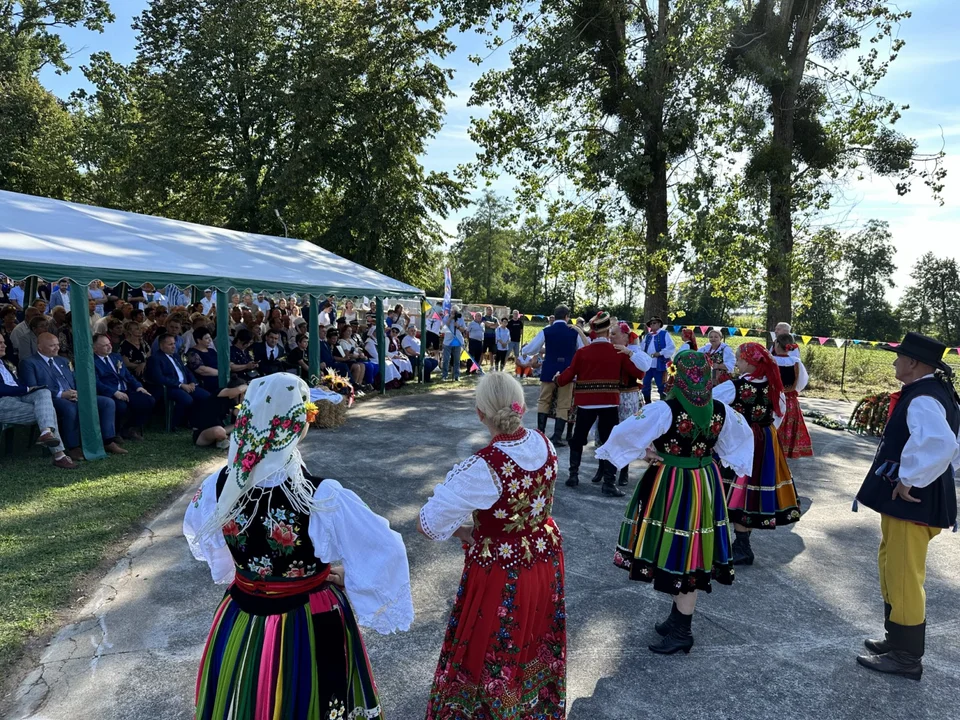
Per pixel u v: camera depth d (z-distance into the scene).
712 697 3.10
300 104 22.27
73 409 6.54
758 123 16.16
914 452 3.18
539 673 2.43
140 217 10.35
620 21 17.48
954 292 64.19
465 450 7.83
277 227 24.22
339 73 22.84
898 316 64.12
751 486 4.60
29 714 2.75
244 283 8.39
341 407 9.12
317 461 7.10
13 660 3.09
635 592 4.20
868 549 5.16
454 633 2.44
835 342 16.19
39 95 27.17
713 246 16.77
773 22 16.75
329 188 26.41
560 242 18.83
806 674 3.33
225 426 7.98
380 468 6.90
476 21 17.84
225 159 25.17
